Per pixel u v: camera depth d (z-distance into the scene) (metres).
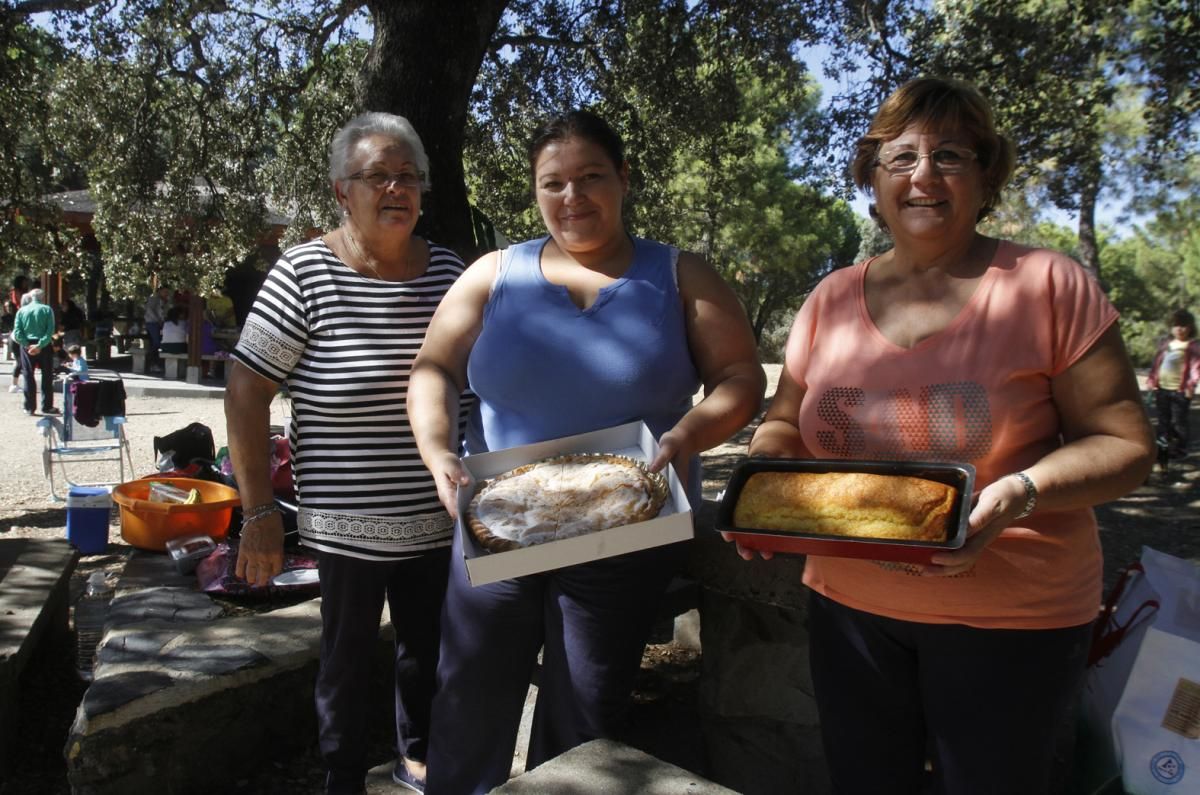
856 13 8.75
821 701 1.89
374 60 5.43
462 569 2.13
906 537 1.57
